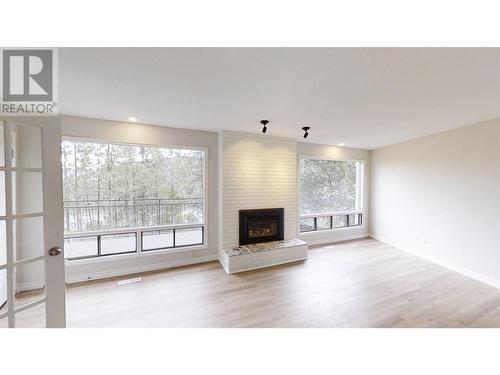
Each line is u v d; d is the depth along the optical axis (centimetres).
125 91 196
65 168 281
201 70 160
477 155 302
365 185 498
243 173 357
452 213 331
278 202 385
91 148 294
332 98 215
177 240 351
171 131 324
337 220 481
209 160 352
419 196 387
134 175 319
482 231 294
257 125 314
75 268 278
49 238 144
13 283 135
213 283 278
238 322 200
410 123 303
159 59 144
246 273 310
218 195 359
